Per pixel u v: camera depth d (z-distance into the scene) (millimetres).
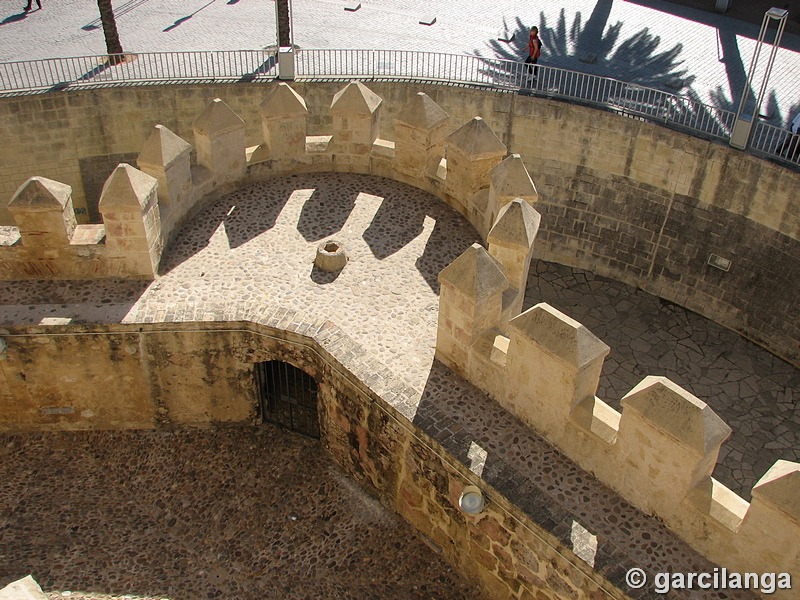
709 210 19703
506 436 11703
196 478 14398
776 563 9438
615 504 10789
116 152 21859
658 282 21375
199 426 15125
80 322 13367
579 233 22172
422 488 12562
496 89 21688
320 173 17250
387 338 13305
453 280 11789
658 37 27016
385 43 26266
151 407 14727
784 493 9000
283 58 22078
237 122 15891
